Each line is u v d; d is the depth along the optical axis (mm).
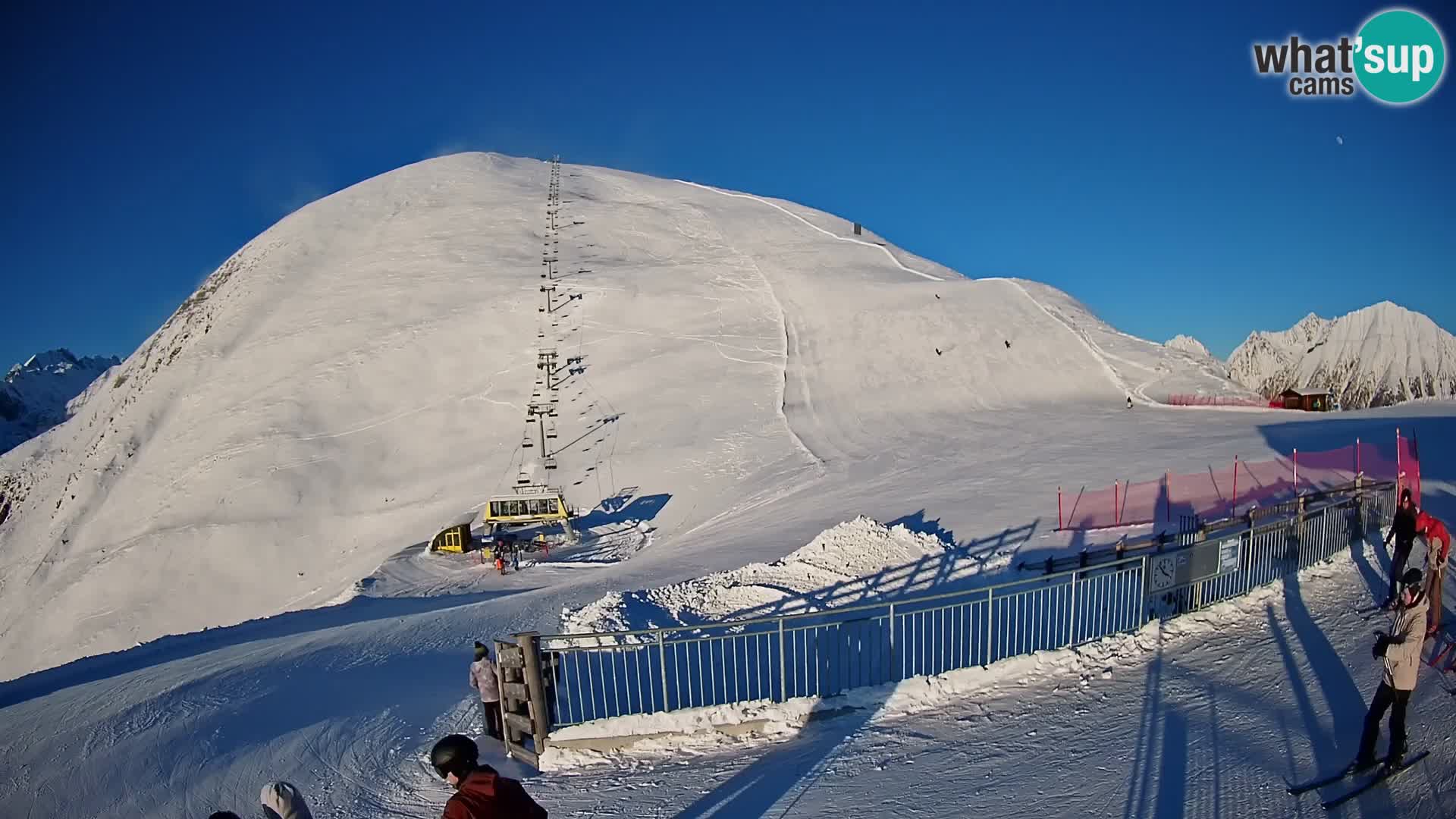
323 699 11836
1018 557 17922
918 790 7105
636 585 21391
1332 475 23328
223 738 10172
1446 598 10711
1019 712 8625
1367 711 7703
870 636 9703
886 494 29094
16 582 49688
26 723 11211
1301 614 10625
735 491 36719
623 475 43062
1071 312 61250
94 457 61094
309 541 44531
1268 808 6195
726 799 7383
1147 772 6930
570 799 7773
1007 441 36562
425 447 51438
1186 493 22906
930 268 76688
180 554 45031
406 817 7898
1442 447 27016
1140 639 10195
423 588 30672
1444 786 6145
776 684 10211
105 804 8523
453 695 11984
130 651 20625
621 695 9961
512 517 37344
